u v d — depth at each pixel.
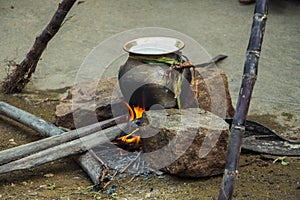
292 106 5.32
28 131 4.82
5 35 6.79
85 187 3.93
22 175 4.11
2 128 4.87
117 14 7.38
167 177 4.01
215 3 7.75
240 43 6.61
